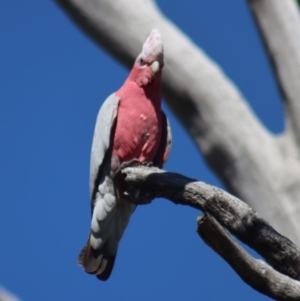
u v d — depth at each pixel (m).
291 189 11.47
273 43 12.08
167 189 7.59
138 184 8.15
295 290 6.48
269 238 6.78
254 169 11.68
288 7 12.18
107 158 9.43
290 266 6.77
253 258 6.57
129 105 9.45
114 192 9.36
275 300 6.63
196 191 7.22
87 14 12.56
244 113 12.07
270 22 12.14
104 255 9.52
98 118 9.57
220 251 6.59
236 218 6.91
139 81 9.53
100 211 9.42
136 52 12.30
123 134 9.39
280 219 11.38
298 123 11.87
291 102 11.91
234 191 11.84
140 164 9.44
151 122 9.46
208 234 6.55
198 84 12.09
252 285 6.61
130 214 9.55
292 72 11.91
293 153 11.76
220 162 11.91
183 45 12.40
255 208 11.59
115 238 9.54
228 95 12.12
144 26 12.42
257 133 11.96
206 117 12.00
